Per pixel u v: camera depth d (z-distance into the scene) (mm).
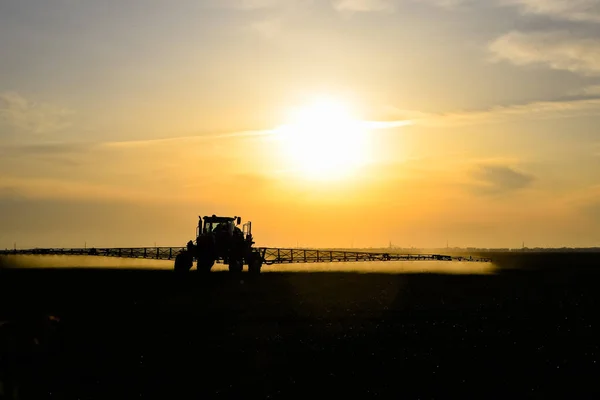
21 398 16469
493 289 54469
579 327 32000
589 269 103125
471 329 30922
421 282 60938
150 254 81875
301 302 40375
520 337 28859
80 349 24609
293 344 26359
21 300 37875
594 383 20781
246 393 19188
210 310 35500
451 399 18922
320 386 20062
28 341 15414
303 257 80375
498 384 20547
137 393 18969
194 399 18562
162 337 27406
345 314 35406
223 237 56031
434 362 23406
